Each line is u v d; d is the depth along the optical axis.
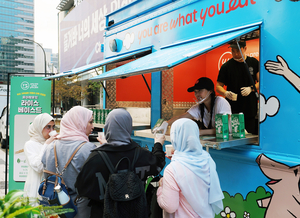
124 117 1.93
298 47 2.11
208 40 2.76
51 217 1.75
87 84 16.34
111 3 9.54
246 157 2.46
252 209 2.45
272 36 2.29
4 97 14.28
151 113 3.89
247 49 4.00
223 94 3.67
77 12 13.37
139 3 4.02
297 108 2.12
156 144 2.24
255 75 3.52
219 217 2.78
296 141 2.12
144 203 1.74
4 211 1.06
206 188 1.88
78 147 2.17
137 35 4.04
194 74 4.27
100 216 1.84
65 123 2.30
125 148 1.88
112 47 4.52
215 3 2.81
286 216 2.17
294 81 2.13
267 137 2.33
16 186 4.41
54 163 2.16
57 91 17.58
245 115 3.51
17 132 4.44
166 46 3.42
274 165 2.24
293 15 2.14
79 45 13.20
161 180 2.04
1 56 147.88
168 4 3.45
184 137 1.93
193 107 3.26
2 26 156.38
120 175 1.73
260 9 2.38
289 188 2.15
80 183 1.81
